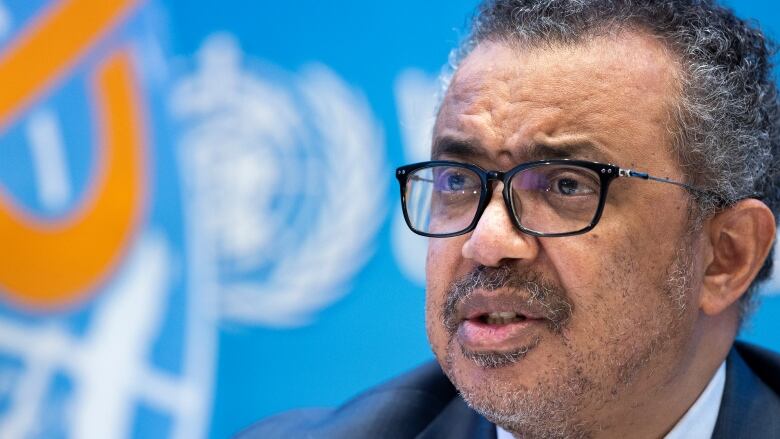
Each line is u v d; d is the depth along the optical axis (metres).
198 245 6.37
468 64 3.63
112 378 6.22
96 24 6.41
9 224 6.17
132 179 6.37
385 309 6.47
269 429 4.62
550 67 3.38
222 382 6.32
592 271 3.25
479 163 3.46
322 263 6.44
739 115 3.62
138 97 6.41
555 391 3.29
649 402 3.54
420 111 6.54
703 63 3.52
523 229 3.26
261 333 6.37
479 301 3.31
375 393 4.51
